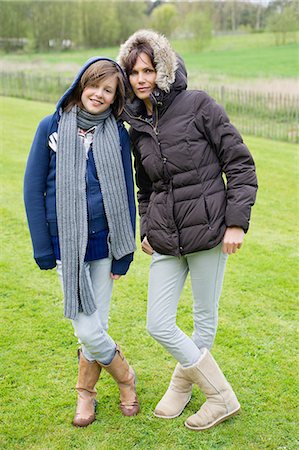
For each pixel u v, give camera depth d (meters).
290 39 36.47
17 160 8.31
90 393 2.67
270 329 3.53
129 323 3.59
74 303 2.40
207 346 2.66
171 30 40.16
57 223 2.38
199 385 2.58
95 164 2.36
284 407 2.75
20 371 3.03
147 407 2.74
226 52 35.28
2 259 4.65
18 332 3.45
